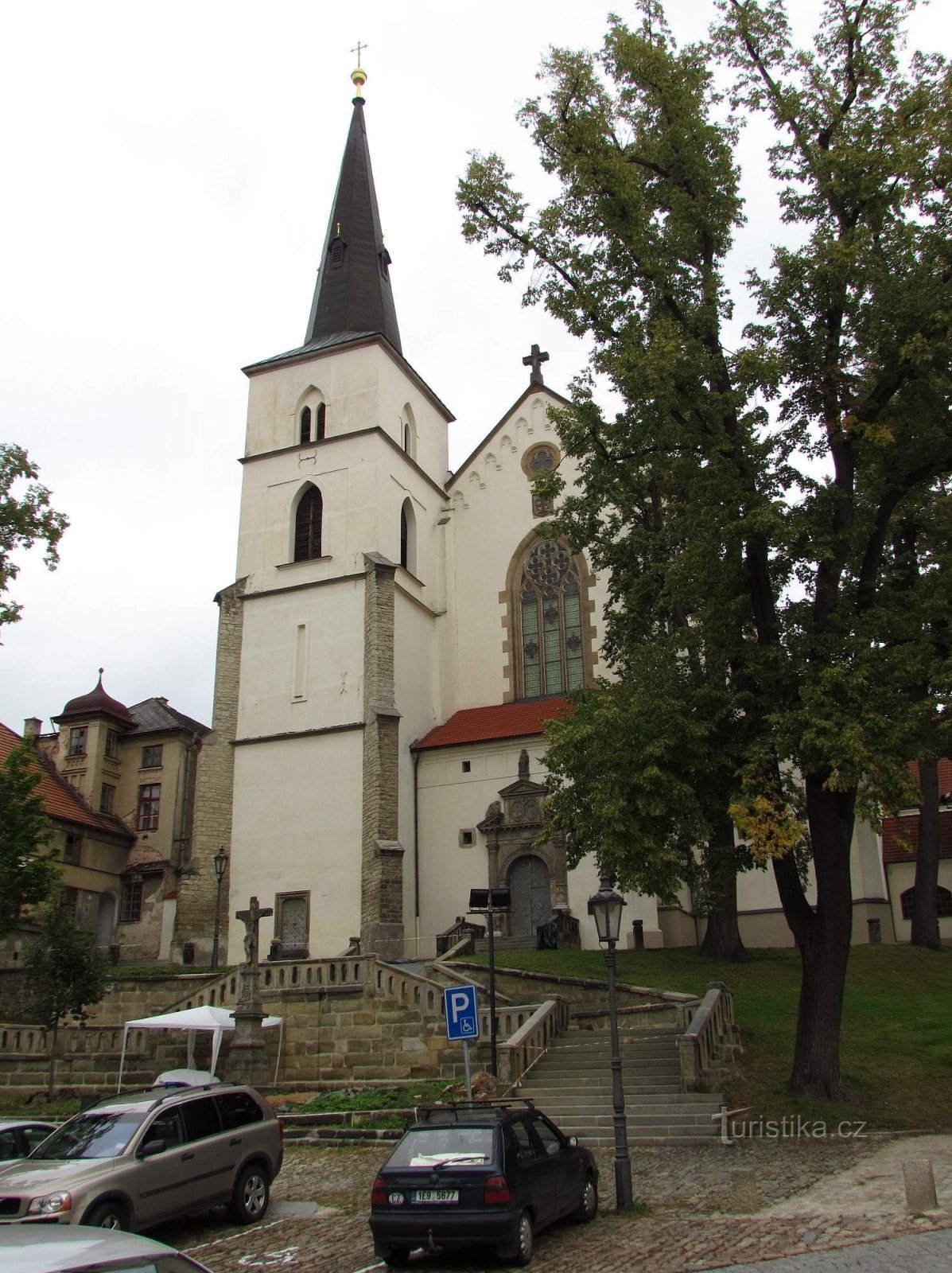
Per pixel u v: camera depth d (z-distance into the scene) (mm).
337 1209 15234
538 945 38094
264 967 29625
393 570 44656
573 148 23781
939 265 21422
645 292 24328
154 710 55375
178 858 50531
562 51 24266
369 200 55312
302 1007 28391
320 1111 22344
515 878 41562
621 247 24281
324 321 52031
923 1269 10047
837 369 21609
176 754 52625
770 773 20922
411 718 45312
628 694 22375
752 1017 26734
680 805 20859
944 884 43312
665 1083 21812
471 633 48969
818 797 21844
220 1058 28938
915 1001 28344
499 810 42156
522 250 25359
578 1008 27609
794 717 19812
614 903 15594
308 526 47406
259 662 45250
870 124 22031
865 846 38531
